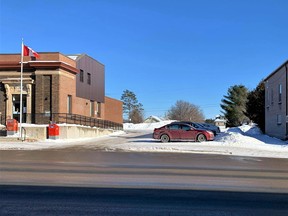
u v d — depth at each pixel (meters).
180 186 10.71
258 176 12.98
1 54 38.59
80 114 43.19
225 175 13.13
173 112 118.88
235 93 84.88
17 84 37.66
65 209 7.88
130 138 38.06
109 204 8.35
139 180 11.73
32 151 23.88
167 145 27.72
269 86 41.03
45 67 37.09
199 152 23.81
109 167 15.23
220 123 117.94
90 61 47.16
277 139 34.44
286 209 8.03
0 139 31.78
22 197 9.01
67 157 19.78
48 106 37.00
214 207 8.16
